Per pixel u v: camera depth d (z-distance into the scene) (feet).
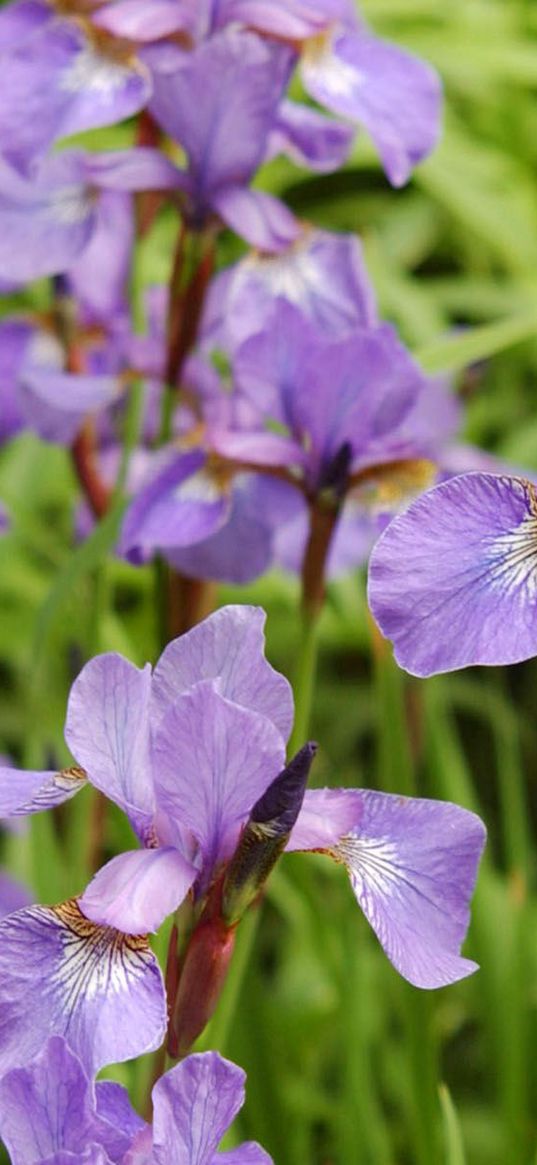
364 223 6.07
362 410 2.85
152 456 3.10
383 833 2.29
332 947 3.13
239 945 2.64
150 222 3.03
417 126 3.00
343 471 2.85
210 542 2.94
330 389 2.85
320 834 2.27
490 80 6.14
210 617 2.25
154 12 2.90
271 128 2.92
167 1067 2.31
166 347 2.96
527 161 6.31
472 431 5.36
